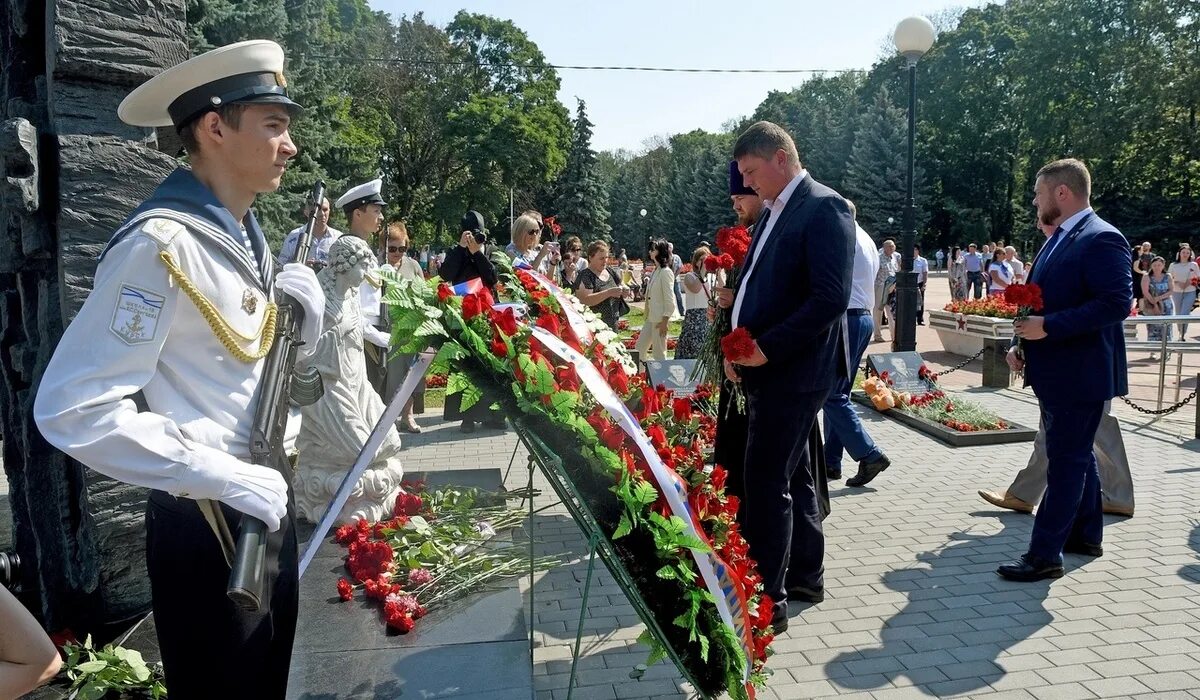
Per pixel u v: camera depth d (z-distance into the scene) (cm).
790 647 385
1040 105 4938
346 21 4084
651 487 254
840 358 420
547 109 4953
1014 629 400
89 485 350
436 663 309
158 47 365
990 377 1100
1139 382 1162
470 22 4925
